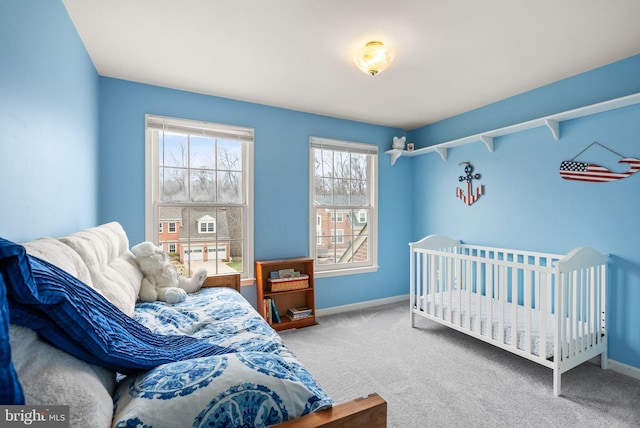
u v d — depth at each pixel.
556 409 1.79
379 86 2.72
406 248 4.12
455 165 3.55
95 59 2.24
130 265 1.89
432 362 2.36
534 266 2.09
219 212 3.04
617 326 2.24
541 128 2.73
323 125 3.54
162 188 2.80
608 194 2.30
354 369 2.25
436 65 2.33
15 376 0.54
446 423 1.68
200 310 1.88
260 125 3.17
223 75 2.52
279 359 0.96
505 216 3.03
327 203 3.63
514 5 1.64
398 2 1.62
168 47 2.09
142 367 0.85
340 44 2.05
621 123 2.24
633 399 1.88
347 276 3.69
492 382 2.08
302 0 1.61
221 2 1.63
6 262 0.59
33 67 1.24
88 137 2.12
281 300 3.30
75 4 1.63
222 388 0.77
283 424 0.78
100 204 2.50
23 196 1.15
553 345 2.03
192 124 2.84
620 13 1.70
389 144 4.00
